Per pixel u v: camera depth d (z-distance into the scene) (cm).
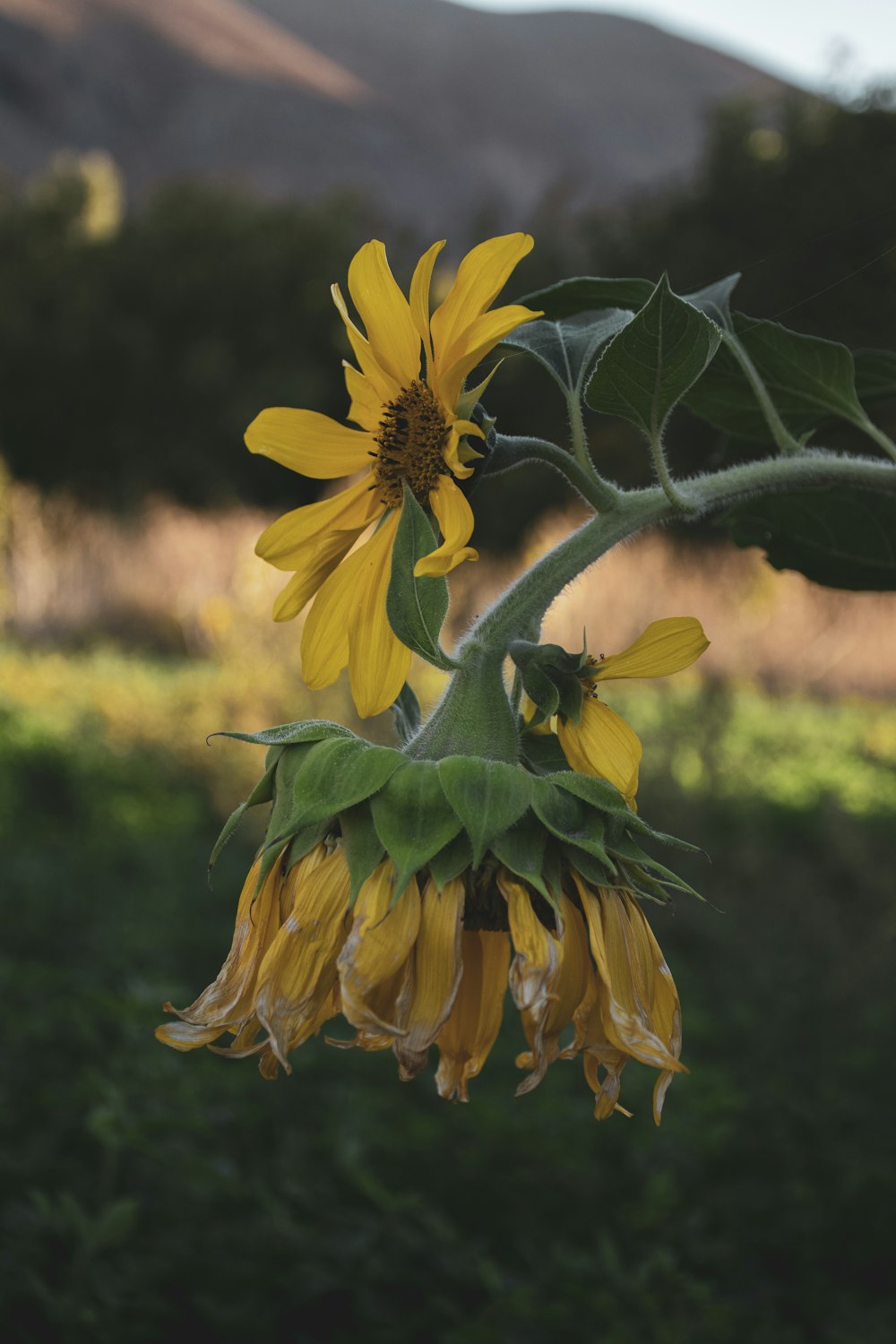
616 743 75
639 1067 239
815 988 332
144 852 422
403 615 73
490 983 76
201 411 1244
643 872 74
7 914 345
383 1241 193
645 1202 204
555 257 1006
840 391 95
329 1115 231
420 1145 215
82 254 1327
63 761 515
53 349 1242
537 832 73
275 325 1303
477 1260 183
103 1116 171
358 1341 173
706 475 79
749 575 883
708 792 512
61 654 797
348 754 74
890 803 536
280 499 1250
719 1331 170
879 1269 214
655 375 76
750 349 94
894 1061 281
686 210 893
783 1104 254
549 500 979
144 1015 197
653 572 865
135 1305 163
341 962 72
